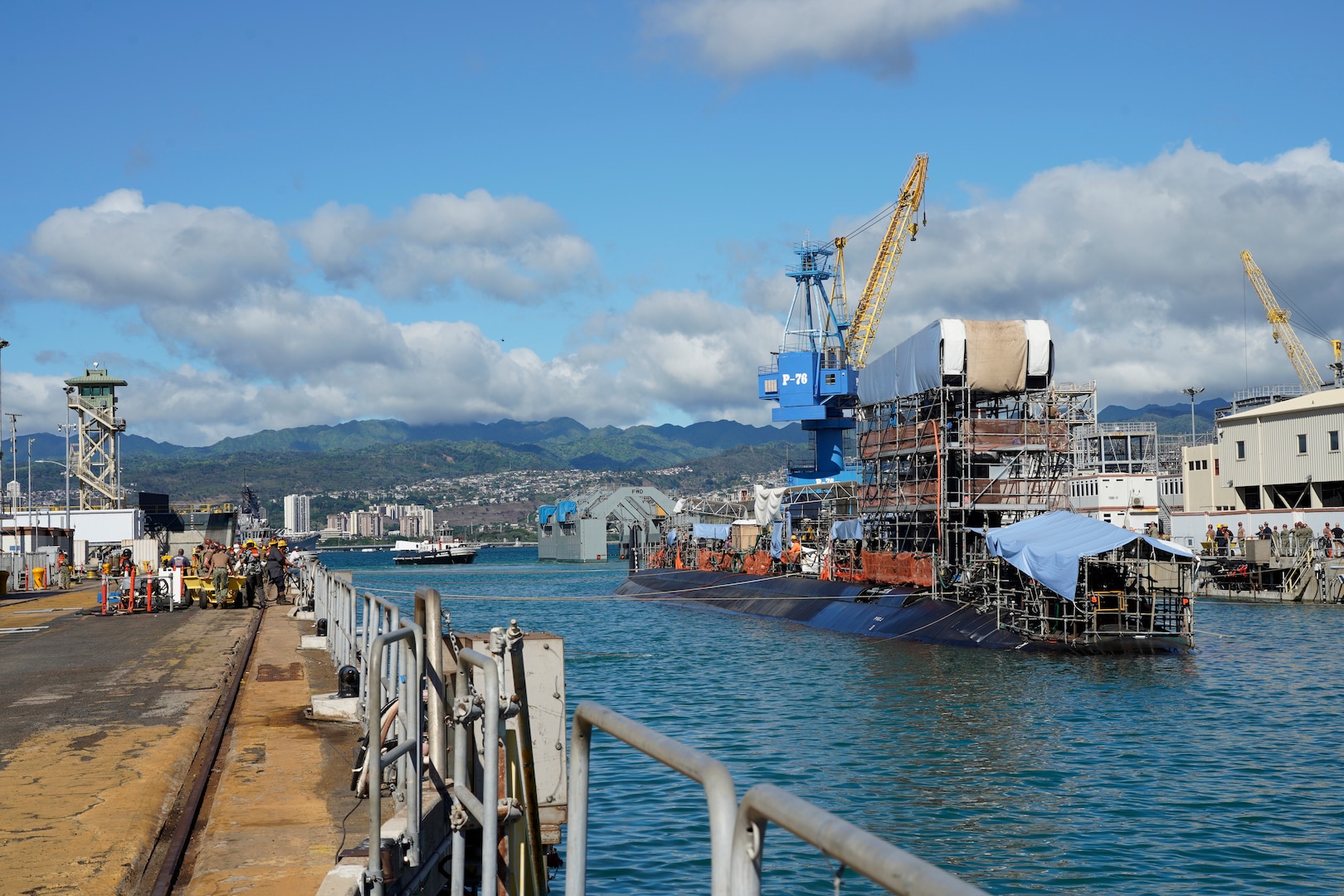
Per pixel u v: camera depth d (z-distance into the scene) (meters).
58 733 15.29
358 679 17.19
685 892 14.85
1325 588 63.91
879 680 34.47
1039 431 48.28
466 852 11.55
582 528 177.25
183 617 36.28
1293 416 75.69
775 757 23.98
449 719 10.02
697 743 25.66
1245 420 79.25
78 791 11.77
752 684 34.81
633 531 131.38
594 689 34.84
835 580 57.47
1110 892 15.36
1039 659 37.81
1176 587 45.56
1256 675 34.59
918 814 19.44
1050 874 16.19
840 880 3.13
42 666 23.14
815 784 21.59
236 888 8.72
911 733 26.28
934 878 2.61
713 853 3.83
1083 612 39.62
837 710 29.56
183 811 11.27
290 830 10.35
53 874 8.99
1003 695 31.31
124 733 15.12
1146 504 100.56
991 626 41.66
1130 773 22.14
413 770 9.27
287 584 51.88
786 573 64.75
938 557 47.81
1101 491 101.25
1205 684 33.09
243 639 28.05
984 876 16.14
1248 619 54.84
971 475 48.28
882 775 22.25
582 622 60.69
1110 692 31.73
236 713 16.84
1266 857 16.70
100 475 95.88
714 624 56.56
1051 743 25.00
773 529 69.56
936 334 47.47
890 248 105.88
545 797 10.68
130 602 38.34
